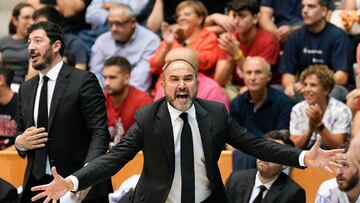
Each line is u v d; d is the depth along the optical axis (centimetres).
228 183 1477
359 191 1237
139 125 1177
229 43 1850
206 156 1168
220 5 2130
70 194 1266
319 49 1912
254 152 1181
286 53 1945
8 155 1641
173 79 1157
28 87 1373
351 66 1919
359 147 1196
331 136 1630
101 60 2028
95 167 1148
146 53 2002
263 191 1431
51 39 1347
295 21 2080
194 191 1171
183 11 1945
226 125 1189
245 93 1778
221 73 1877
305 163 1141
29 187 1341
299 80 1839
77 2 2139
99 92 1362
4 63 2064
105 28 2122
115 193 1482
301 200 1419
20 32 2083
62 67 1362
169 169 1165
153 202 1165
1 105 1805
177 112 1171
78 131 1348
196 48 1919
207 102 1202
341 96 1820
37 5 2225
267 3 2077
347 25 1984
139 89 1908
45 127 1341
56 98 1341
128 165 1614
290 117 1725
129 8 2006
